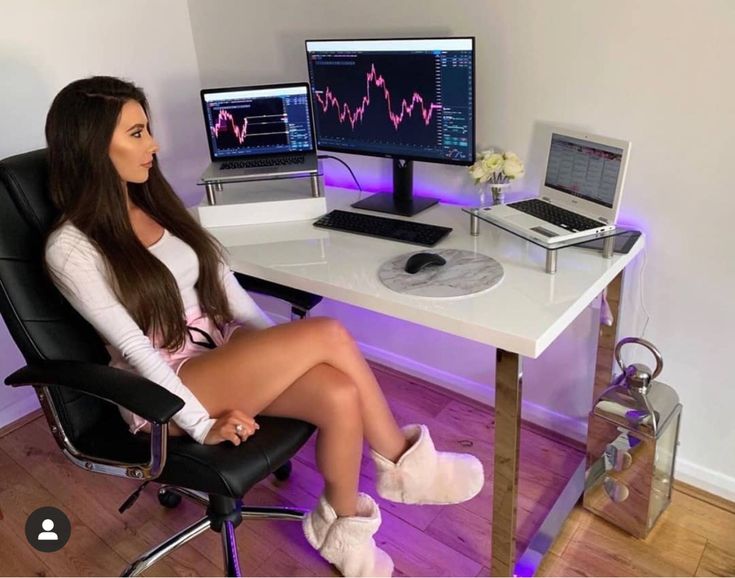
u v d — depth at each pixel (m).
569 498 1.73
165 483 1.28
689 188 1.52
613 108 1.56
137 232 1.46
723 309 1.57
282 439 1.33
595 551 1.60
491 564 1.51
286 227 1.82
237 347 1.39
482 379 2.12
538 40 1.62
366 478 1.86
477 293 1.36
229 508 1.49
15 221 1.30
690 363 1.67
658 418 1.54
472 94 1.63
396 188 1.90
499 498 1.40
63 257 1.28
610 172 1.47
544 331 1.20
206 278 1.53
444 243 1.63
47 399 1.31
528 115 1.70
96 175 1.30
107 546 1.69
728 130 1.42
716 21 1.37
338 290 1.43
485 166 1.65
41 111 2.07
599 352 1.76
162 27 2.31
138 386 1.14
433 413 2.11
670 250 1.60
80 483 1.93
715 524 1.65
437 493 1.55
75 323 1.37
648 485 1.56
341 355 1.41
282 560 1.62
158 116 2.38
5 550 1.70
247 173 1.84
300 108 1.91
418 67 1.68
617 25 1.49
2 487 1.92
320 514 1.47
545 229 1.47
